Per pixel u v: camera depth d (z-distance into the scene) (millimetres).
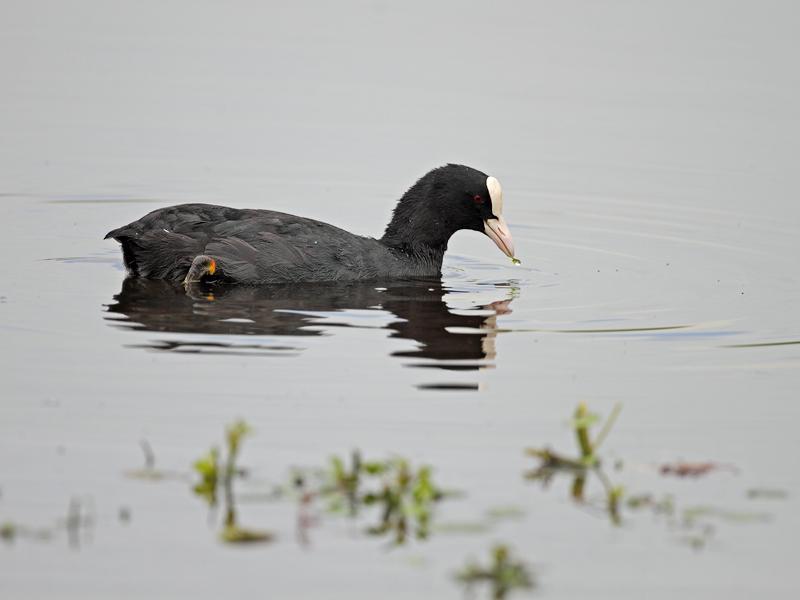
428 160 23594
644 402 11922
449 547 8875
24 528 8891
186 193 21625
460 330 14234
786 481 10086
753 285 16641
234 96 27375
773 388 12344
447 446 10633
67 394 11547
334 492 9562
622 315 15086
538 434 10992
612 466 10352
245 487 9641
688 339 14062
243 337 13586
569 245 19062
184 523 9055
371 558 8680
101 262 17031
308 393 11797
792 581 8531
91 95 27250
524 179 22594
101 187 21734
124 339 13328
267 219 16375
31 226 19234
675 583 8492
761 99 27109
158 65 29531
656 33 32750
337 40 31922
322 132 25141
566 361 13148
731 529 9258
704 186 22094
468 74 29141
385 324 14391
